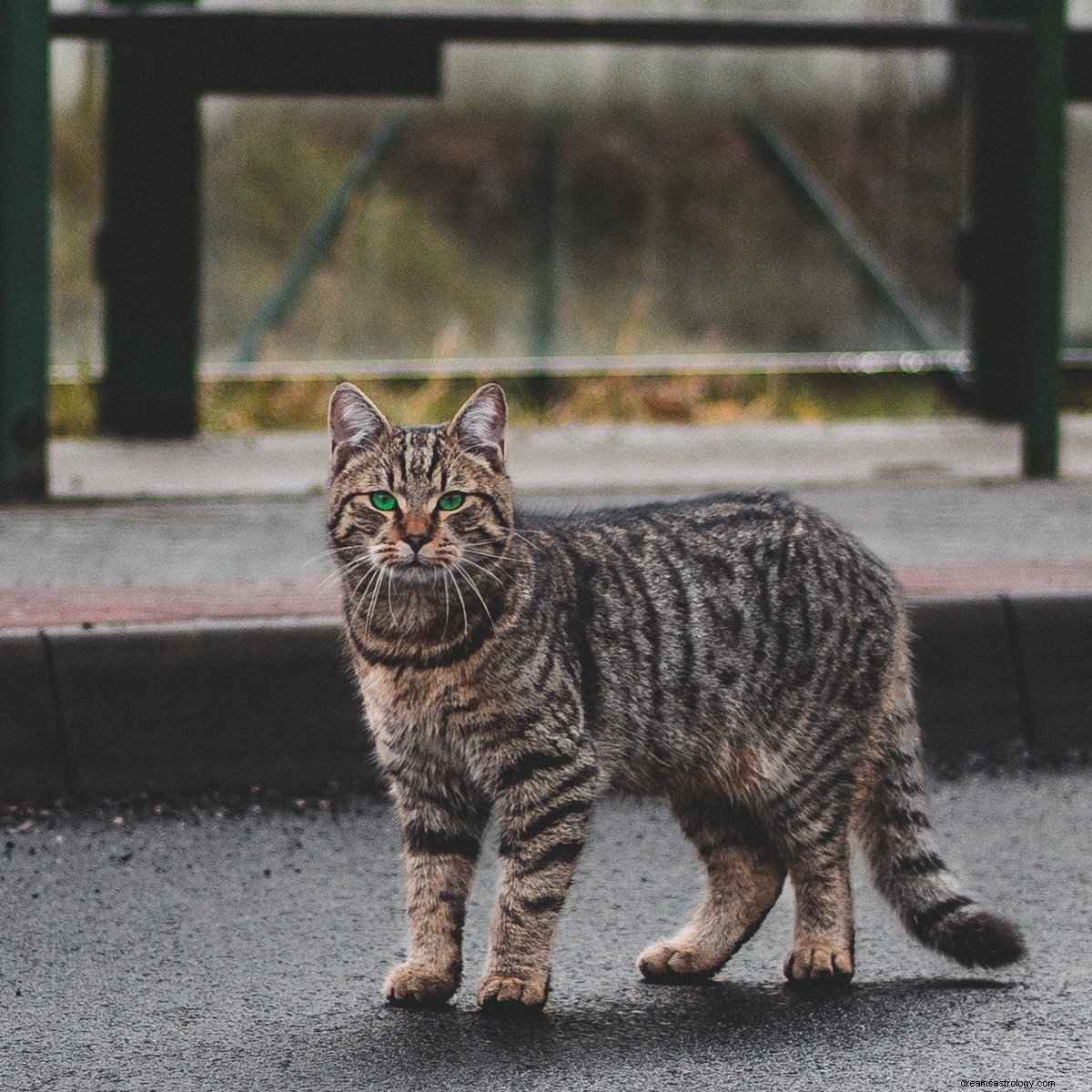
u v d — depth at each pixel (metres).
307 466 15.69
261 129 18.78
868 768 7.36
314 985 6.96
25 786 9.12
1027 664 10.34
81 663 9.27
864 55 19.84
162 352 17.03
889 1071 6.20
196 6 17.12
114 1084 6.06
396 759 6.92
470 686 6.73
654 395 19.02
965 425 18.59
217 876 8.12
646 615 7.06
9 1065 6.21
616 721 7.00
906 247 19.83
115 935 7.43
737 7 19.64
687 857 8.49
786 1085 6.08
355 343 19.20
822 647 7.18
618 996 6.90
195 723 9.38
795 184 20.02
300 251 18.95
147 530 12.66
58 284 19.08
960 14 19.14
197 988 6.91
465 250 19.50
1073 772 9.85
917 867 7.27
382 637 6.82
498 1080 6.11
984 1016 6.70
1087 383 19.86
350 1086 6.05
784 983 7.08
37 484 13.67
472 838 7.02
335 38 15.51
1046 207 15.02
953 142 19.61
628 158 19.80
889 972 7.20
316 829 8.77
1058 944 7.47
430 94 16.75
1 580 10.91
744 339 20.09
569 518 7.49
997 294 18.70
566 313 19.81
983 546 12.23
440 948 6.87
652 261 19.92
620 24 15.29
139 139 16.72
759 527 7.34
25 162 13.22
